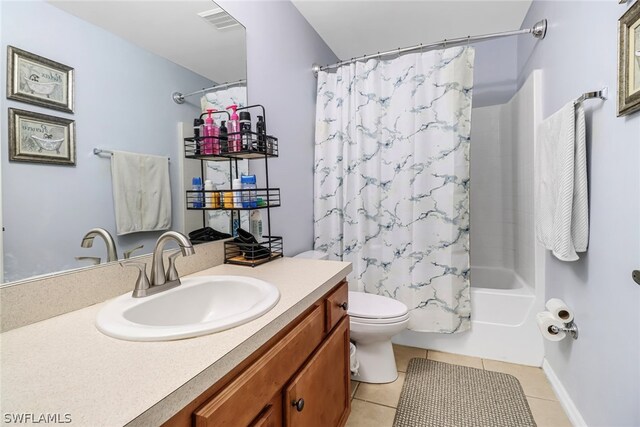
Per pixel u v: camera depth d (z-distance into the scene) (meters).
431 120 1.95
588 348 1.29
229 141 1.37
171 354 0.61
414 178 1.99
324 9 2.06
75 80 0.87
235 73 1.48
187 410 0.55
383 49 2.62
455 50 1.88
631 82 0.95
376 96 2.08
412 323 2.02
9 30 0.74
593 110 1.24
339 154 2.20
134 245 1.04
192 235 1.27
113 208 0.98
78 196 0.88
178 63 1.20
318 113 2.23
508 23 2.28
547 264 1.84
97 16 0.93
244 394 0.67
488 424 1.43
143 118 1.07
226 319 0.73
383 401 1.60
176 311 0.96
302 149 2.11
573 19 1.42
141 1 1.07
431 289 1.99
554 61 1.66
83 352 0.62
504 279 2.67
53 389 0.50
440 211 1.94
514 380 1.76
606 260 1.14
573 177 1.29
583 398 1.34
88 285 0.89
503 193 2.68
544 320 1.49
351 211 2.17
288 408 0.83
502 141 2.67
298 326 0.93
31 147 0.78
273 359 0.78
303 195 2.12
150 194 1.10
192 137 1.27
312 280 1.12
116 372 0.55
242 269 1.30
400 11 2.10
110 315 0.77
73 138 0.87
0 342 0.67
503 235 2.70
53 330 0.73
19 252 0.76
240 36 1.51
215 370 0.58
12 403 0.47
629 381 1.01
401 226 2.04
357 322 1.66
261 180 1.68
